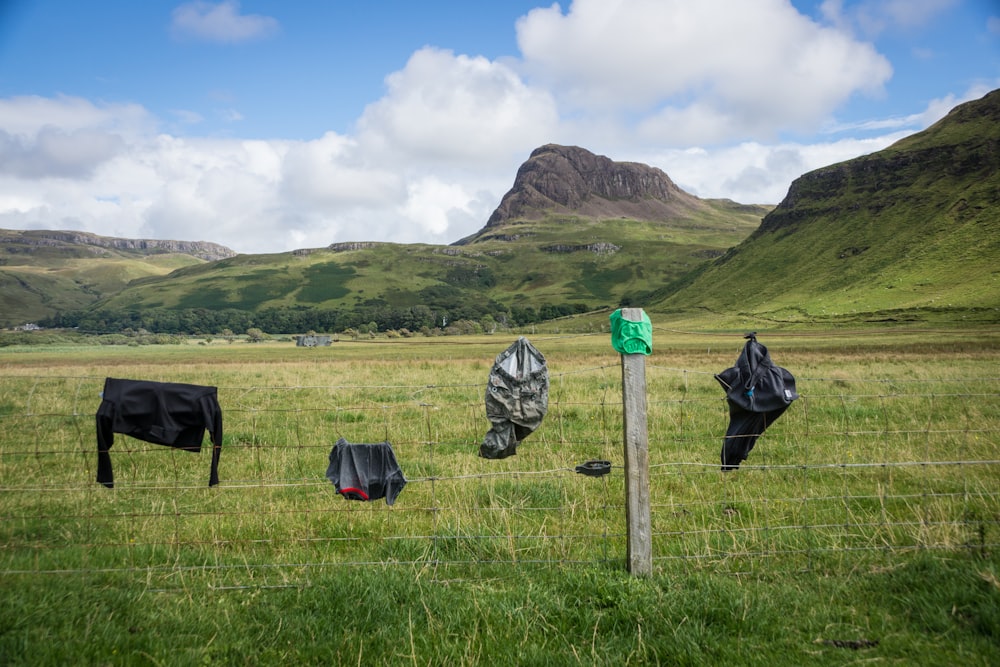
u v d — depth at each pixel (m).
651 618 4.59
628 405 5.21
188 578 5.51
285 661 4.24
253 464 9.85
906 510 7.13
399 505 7.59
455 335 157.50
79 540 6.54
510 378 5.64
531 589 5.05
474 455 10.04
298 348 103.69
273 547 6.33
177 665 4.09
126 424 5.51
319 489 8.41
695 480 8.79
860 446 10.42
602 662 4.09
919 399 15.37
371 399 17.67
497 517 7.00
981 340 57.91
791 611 4.78
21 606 4.70
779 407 6.21
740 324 143.50
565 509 7.38
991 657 4.09
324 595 5.02
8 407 15.97
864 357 38.06
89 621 4.57
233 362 52.06
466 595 5.07
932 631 4.47
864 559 5.74
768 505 7.56
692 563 5.69
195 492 8.37
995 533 6.12
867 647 4.30
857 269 174.62
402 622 4.63
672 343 77.75
